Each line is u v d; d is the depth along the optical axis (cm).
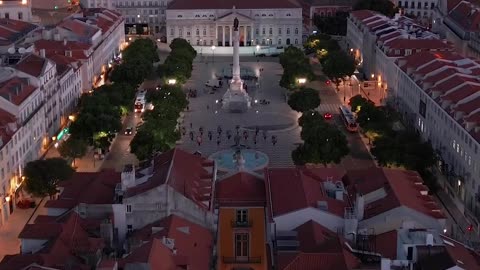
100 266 13688
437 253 14188
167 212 17350
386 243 16050
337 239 15350
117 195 18338
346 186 19725
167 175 17875
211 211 17662
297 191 17738
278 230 16925
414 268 14100
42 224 17012
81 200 18688
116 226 17462
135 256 14375
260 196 18662
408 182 19488
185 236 16112
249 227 18150
